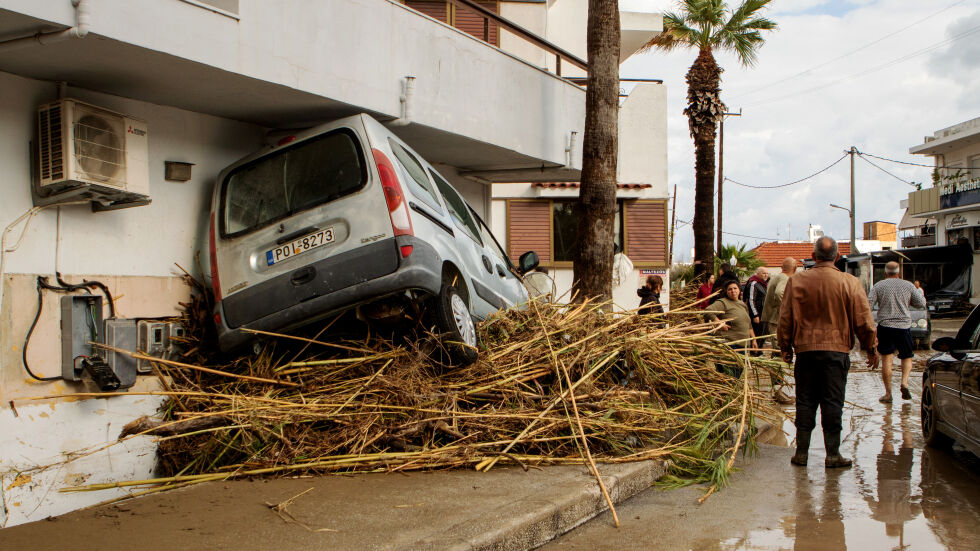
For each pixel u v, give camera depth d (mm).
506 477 5062
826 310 6410
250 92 6035
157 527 3930
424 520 4047
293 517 4098
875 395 11039
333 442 5289
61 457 5152
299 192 5945
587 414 5793
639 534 4496
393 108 7184
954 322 28641
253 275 5883
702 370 7281
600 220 10469
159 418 5777
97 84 5555
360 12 6738
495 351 6430
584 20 17766
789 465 6547
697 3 22781
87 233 5520
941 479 6008
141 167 5656
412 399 5465
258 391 5703
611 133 10508
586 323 6969
